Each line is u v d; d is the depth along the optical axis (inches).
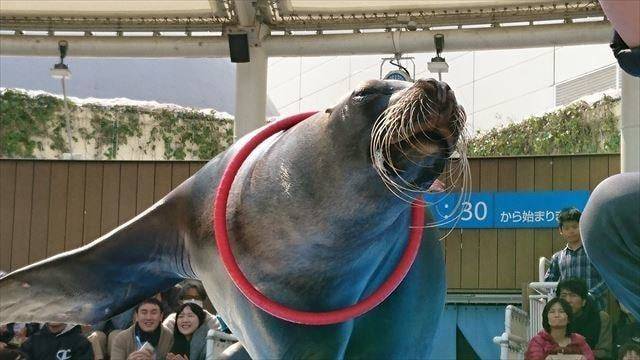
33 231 491.5
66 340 361.4
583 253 354.6
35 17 486.6
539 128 639.8
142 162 487.5
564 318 310.2
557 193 419.2
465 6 457.7
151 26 484.7
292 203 173.2
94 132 746.2
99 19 486.3
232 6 463.8
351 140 165.6
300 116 194.4
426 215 208.4
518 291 399.2
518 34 458.0
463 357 376.2
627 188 198.2
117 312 227.9
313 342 183.2
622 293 209.5
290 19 473.7
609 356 316.2
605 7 134.3
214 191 201.9
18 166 494.9
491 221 425.1
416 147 155.4
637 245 199.3
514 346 330.3
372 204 167.5
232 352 244.7
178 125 751.7
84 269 216.8
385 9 464.1
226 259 182.1
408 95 154.6
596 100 606.2
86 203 489.7
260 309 184.4
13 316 223.1
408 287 203.0
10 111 731.4
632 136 423.5
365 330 204.7
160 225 213.6
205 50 477.4
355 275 180.5
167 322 372.5
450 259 426.6
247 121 467.5
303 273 177.3
